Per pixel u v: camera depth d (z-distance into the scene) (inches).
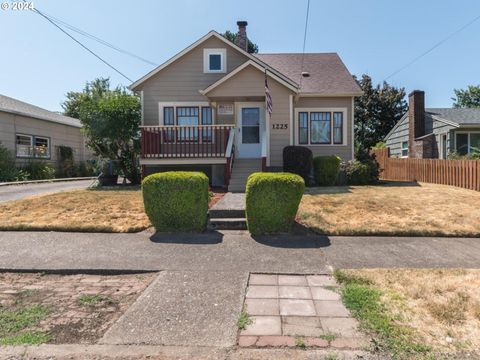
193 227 277.0
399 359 109.3
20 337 125.0
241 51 585.0
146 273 193.6
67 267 198.4
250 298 155.4
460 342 117.3
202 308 145.8
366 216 300.5
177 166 554.3
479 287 161.8
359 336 122.0
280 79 526.0
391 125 1291.8
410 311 138.9
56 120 880.3
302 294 159.2
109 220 297.3
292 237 260.5
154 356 113.4
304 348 115.8
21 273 195.6
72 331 130.0
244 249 231.6
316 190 438.6
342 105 601.3
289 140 543.5
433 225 275.0
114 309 149.2
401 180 676.7
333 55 727.7
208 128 517.7
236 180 473.4
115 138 547.2
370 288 162.2
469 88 1654.8
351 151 599.2
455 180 497.0
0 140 727.1
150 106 586.2
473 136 702.5
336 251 225.3
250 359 110.8
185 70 588.1
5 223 287.6
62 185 619.5
